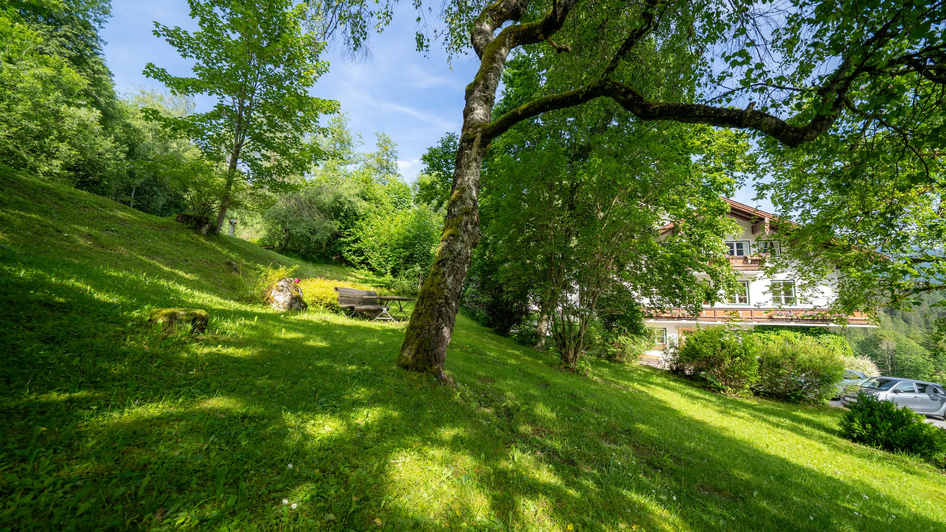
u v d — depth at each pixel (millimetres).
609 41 7707
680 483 3846
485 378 6328
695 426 6586
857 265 9391
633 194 10523
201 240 12797
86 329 3682
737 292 14461
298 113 14625
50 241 7004
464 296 20703
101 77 22438
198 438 2445
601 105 9180
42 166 15141
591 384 8672
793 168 10062
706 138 12914
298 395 3488
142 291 5816
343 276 23141
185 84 12594
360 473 2520
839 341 19500
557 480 3203
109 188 21484
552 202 10086
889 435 7598
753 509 3531
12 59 14406
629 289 11758
